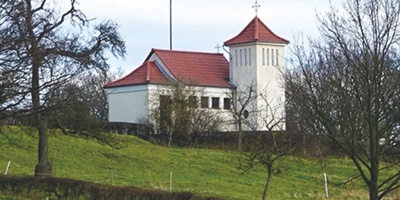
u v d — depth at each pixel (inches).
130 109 6171.3
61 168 3629.4
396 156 1380.4
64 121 2812.5
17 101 1862.7
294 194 3294.8
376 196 1322.6
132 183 3149.6
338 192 3385.8
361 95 1304.1
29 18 1855.3
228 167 4183.1
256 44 6368.1
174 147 5059.1
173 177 3708.2
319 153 3221.0
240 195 3004.4
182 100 5521.7
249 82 6358.3
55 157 3863.2
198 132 5457.7
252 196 3034.0
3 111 1872.5
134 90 6141.7
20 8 1820.9
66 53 2222.0
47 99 2001.7
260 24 6560.0
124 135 4968.0
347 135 1328.7
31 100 1959.9
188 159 4377.5
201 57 6574.8
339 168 4094.5
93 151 4156.0
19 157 3705.7
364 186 3267.7
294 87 1417.3
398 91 1283.2
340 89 1314.0
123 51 2824.8
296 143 2787.9
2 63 1764.3
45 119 2610.7
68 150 4057.6
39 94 1948.8
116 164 3976.4
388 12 1289.4
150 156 4318.4
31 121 2571.4
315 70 1379.2
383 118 1307.8
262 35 6432.1
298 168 4047.7
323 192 3408.0
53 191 2391.7
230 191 3191.4
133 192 2165.4
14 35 1782.7
